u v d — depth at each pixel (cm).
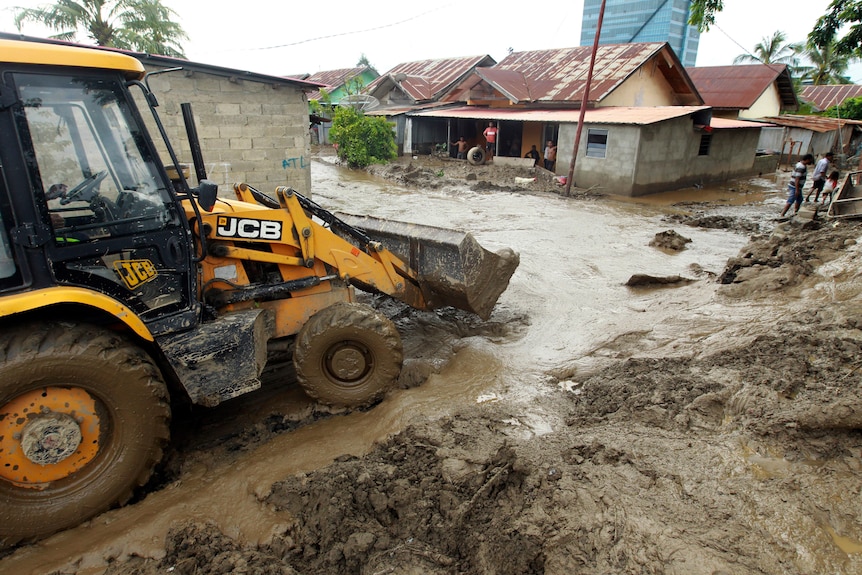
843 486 326
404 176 2027
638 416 427
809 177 2108
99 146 336
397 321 661
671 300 703
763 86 2772
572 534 307
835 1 1066
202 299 416
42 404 320
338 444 418
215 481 379
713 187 1923
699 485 336
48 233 320
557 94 2161
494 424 436
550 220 1305
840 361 454
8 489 320
